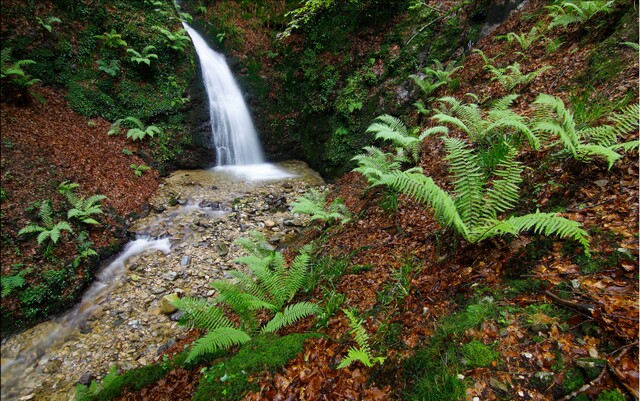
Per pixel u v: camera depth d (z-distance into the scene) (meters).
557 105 3.72
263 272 4.53
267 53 12.90
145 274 6.30
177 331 5.06
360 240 5.27
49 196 6.72
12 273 5.35
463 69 8.94
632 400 1.88
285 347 3.29
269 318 4.34
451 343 2.62
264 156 12.46
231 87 12.23
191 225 7.75
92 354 4.73
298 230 7.66
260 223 7.98
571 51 6.17
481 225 3.43
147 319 5.32
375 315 3.42
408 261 3.92
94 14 9.95
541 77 6.17
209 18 13.08
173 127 10.68
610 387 1.97
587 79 5.23
